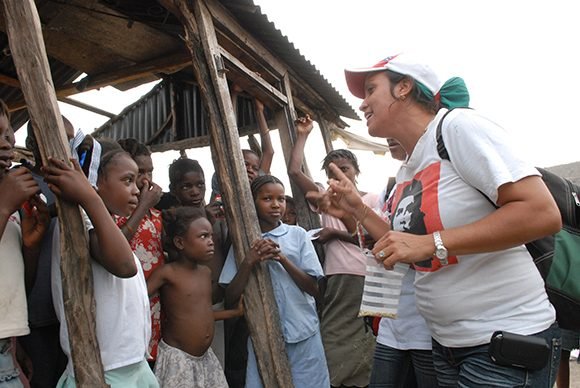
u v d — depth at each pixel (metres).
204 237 3.09
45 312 2.45
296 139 5.01
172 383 2.87
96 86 5.29
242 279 3.32
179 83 6.42
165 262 3.43
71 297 1.97
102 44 4.62
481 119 1.87
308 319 3.53
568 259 1.97
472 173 1.82
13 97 5.58
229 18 4.12
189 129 6.40
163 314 3.07
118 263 1.98
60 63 5.43
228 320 3.94
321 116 6.79
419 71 2.05
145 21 4.32
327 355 3.96
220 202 4.11
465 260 1.90
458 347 1.98
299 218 4.84
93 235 2.12
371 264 2.30
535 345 1.76
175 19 4.39
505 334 1.79
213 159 3.58
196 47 3.67
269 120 5.91
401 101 2.09
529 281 1.88
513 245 1.75
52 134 2.00
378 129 2.17
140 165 3.29
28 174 1.96
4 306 1.97
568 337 4.59
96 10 4.07
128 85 6.04
